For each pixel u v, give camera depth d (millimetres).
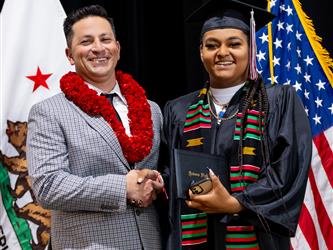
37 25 3631
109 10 3869
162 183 2652
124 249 2582
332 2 3688
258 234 2562
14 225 3434
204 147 2717
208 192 2457
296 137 2619
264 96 2688
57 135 2635
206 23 2801
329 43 3668
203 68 3756
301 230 3471
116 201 2518
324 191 3506
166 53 3869
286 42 3654
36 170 2580
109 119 2707
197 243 2652
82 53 2764
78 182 2516
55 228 2662
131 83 2959
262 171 2594
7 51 3553
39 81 3566
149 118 2826
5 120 3480
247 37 2785
